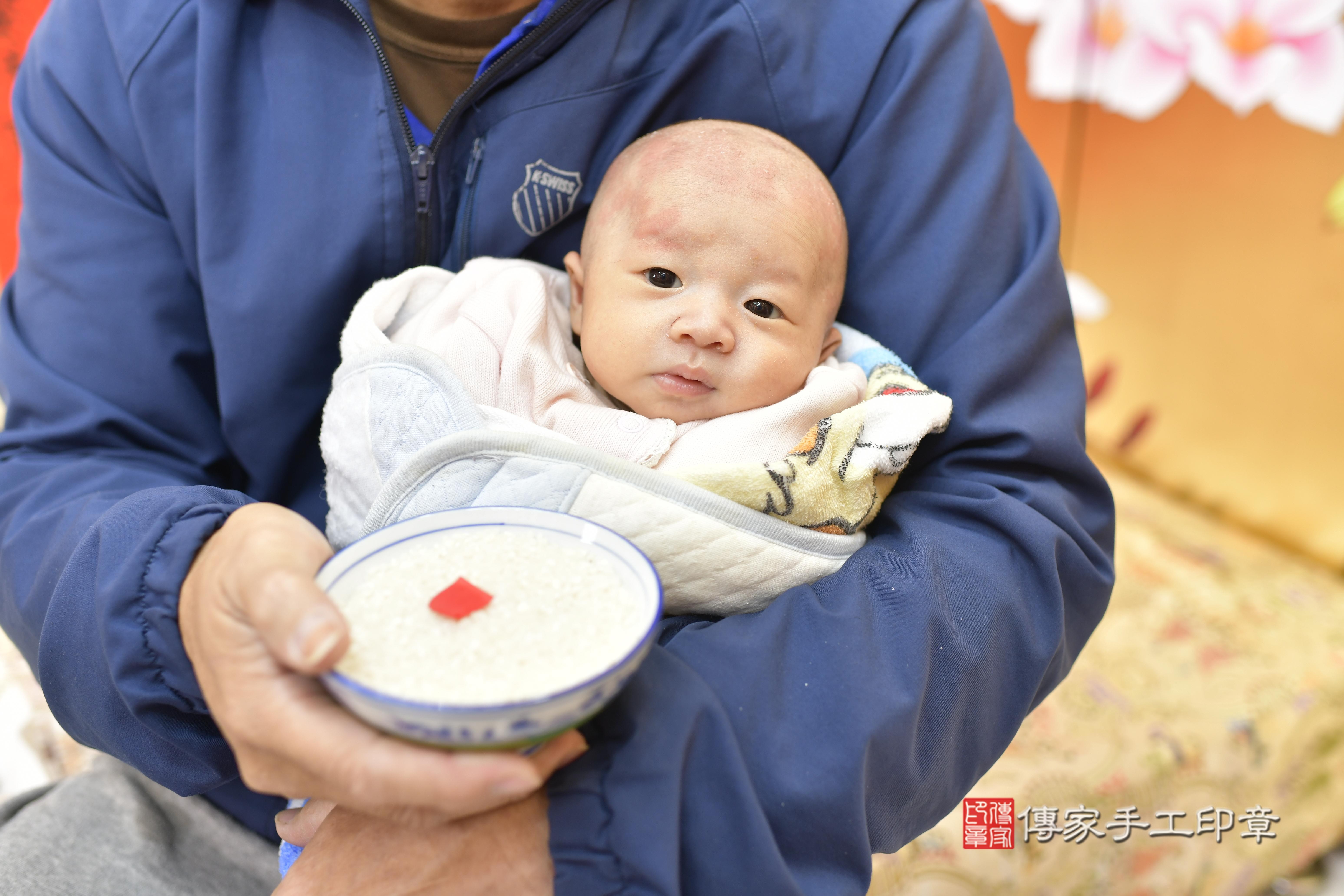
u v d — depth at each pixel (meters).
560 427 0.75
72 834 0.81
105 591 0.62
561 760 0.55
